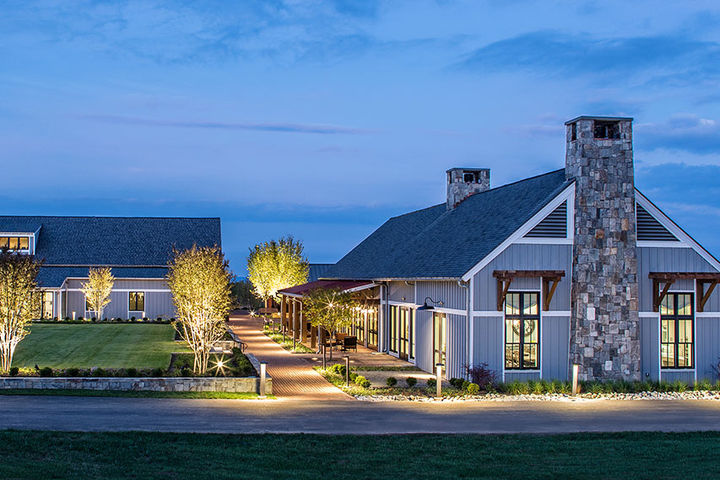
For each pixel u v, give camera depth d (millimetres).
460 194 37406
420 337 30766
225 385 23016
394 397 22797
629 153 26094
